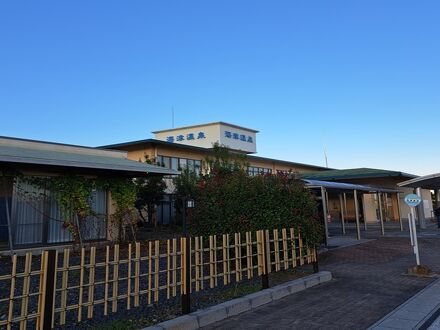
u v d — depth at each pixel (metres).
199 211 10.64
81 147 17.11
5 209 13.80
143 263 10.35
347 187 19.00
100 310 6.51
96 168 14.45
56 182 14.93
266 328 6.04
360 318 6.52
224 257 7.70
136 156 28.56
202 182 11.65
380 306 7.28
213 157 24.70
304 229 9.81
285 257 9.11
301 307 7.20
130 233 17.12
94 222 15.78
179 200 23.58
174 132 41.06
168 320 5.94
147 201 23.09
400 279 9.80
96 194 16.33
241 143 41.62
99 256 12.63
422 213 26.44
